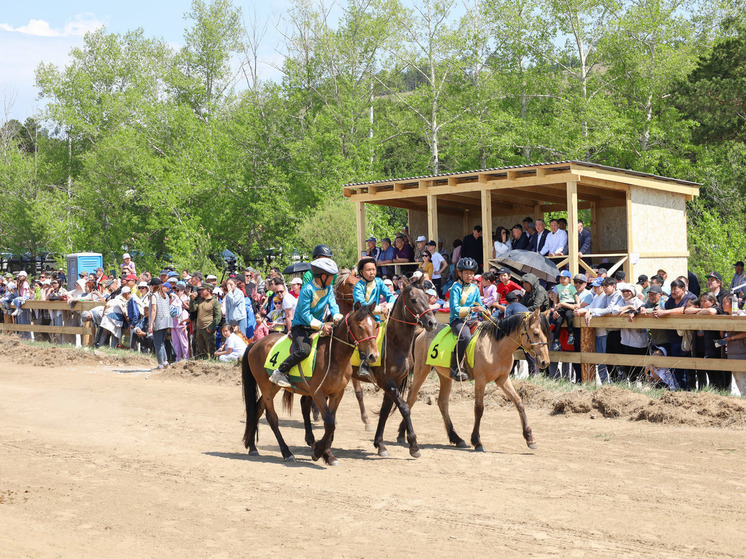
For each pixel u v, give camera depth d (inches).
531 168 665.0
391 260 781.9
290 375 373.1
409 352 383.6
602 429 438.6
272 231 1721.2
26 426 470.6
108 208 1942.7
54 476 340.2
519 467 355.9
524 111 1603.1
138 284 844.6
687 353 505.4
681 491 307.7
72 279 1118.4
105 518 277.0
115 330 834.2
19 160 2078.0
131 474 344.2
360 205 814.5
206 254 1563.7
